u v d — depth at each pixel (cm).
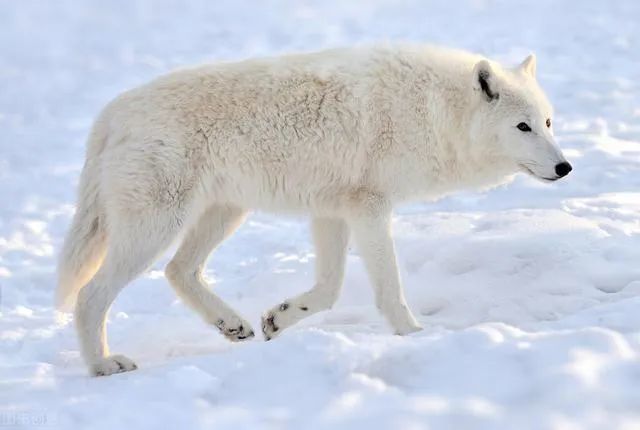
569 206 2100
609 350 930
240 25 5991
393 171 1436
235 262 2111
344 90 1426
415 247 1738
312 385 962
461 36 5156
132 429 903
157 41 5466
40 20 6219
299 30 5716
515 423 802
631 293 1402
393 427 820
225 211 1510
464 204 2362
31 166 3027
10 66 4788
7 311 1802
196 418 913
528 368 912
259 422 883
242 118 1390
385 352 994
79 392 1096
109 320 1717
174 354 1440
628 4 5916
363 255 1434
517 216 1806
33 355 1505
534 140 1432
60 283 1405
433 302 1539
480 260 1606
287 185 1444
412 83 1443
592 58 4372
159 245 1358
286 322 1488
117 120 1370
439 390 910
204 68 1422
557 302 1416
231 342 1502
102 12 6588
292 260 1988
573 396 838
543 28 5256
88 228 1394
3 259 2170
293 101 1411
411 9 6381
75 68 4734
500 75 1456
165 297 1861
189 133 1358
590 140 2905
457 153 1483
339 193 1455
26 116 3747
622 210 1975
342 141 1421
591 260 1523
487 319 1429
